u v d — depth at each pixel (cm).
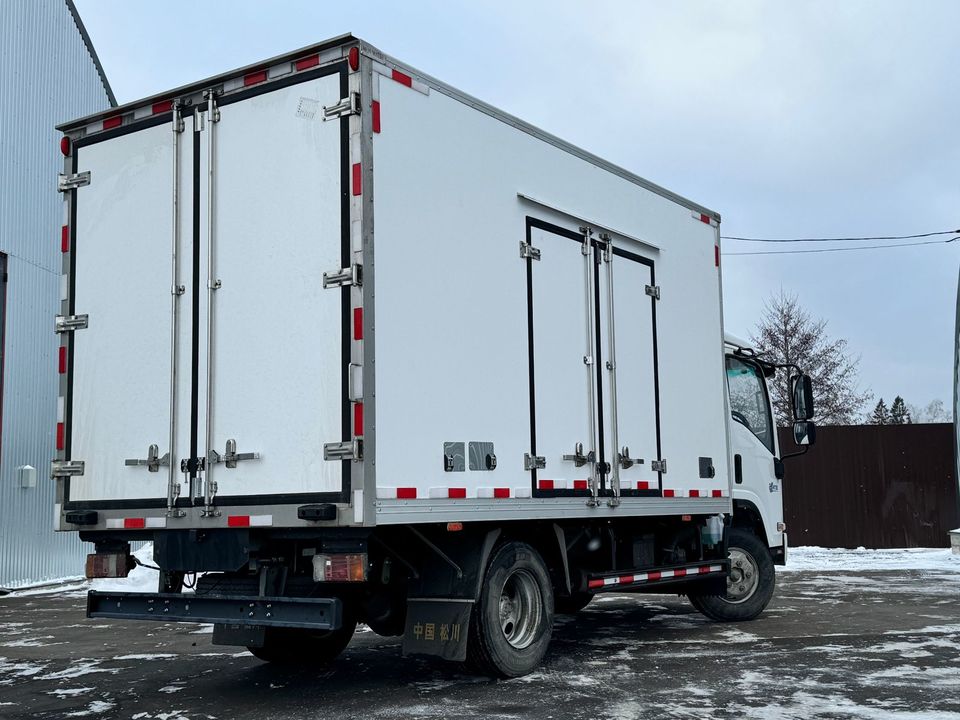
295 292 604
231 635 665
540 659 711
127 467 659
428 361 622
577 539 781
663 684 668
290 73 622
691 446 904
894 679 684
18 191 1445
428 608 659
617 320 823
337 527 583
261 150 630
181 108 666
